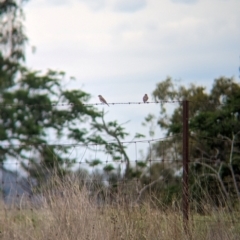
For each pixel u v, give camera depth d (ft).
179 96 303.07
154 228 94.79
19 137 327.47
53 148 146.41
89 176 101.96
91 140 280.92
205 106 253.65
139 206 98.58
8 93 340.18
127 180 101.55
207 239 92.32
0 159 252.21
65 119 318.24
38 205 101.30
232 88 296.71
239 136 190.29
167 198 102.22
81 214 94.68
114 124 252.01
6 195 106.93
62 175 100.68
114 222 94.58
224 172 166.91
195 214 97.81
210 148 192.34
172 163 191.11
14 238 97.60
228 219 95.76
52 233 92.94
